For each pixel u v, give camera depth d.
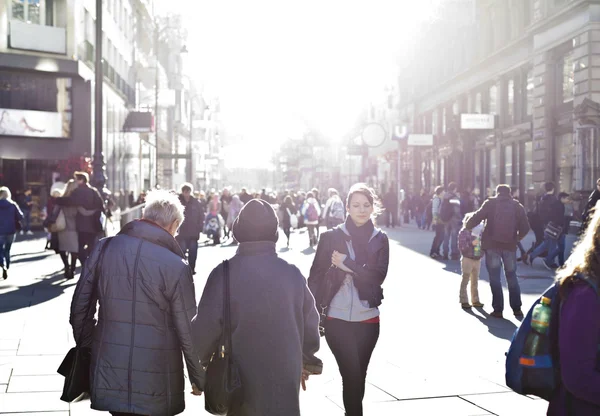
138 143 49.84
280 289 3.51
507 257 9.96
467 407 5.72
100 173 18.44
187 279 3.91
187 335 3.84
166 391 3.84
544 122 29.66
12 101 30.27
